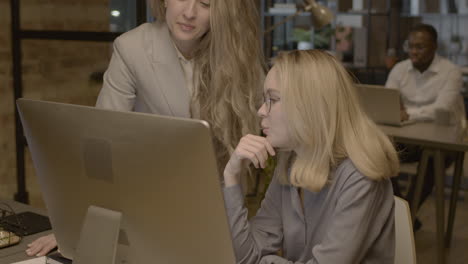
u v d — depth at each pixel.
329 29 7.15
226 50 1.94
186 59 2.04
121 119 1.22
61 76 3.68
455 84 4.97
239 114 1.99
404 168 4.32
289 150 1.63
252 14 2.00
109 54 3.55
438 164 3.71
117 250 1.34
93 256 1.33
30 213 2.06
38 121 1.38
